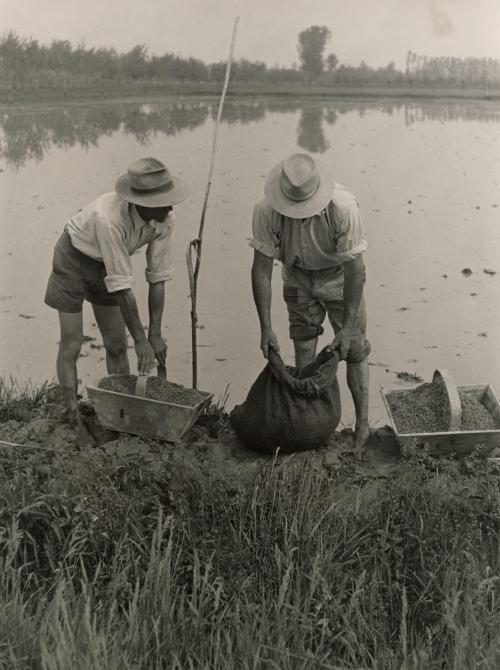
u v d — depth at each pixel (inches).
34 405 225.0
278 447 186.5
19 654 140.3
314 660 140.6
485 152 354.6
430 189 330.6
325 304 198.8
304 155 178.1
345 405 241.9
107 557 166.4
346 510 171.3
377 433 202.8
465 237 307.6
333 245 185.6
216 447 190.7
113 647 139.8
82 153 355.3
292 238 186.2
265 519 167.3
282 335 268.2
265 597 158.2
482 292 276.4
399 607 157.2
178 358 252.2
